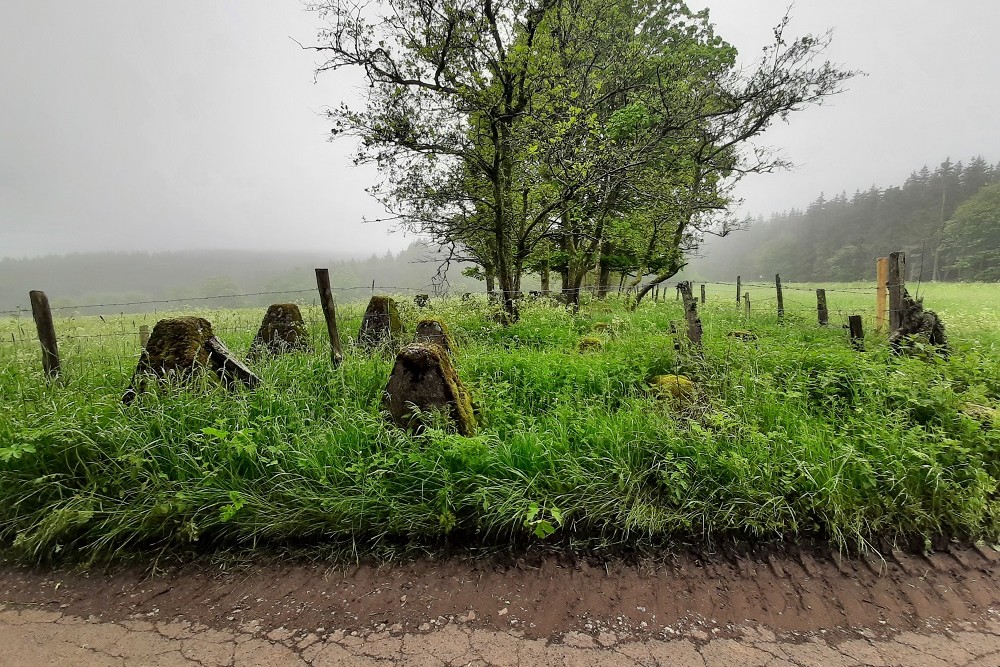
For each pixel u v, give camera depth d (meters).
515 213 10.84
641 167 11.20
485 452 3.15
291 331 6.42
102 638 2.25
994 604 2.37
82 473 3.09
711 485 3.07
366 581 2.62
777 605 2.40
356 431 3.40
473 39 8.50
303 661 2.10
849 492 2.94
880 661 2.06
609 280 20.47
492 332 8.05
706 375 4.54
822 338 6.68
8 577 2.69
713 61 14.48
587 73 10.27
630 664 2.06
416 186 10.59
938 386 3.82
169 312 10.75
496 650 2.14
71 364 5.27
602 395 4.45
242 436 3.15
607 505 2.97
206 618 2.37
